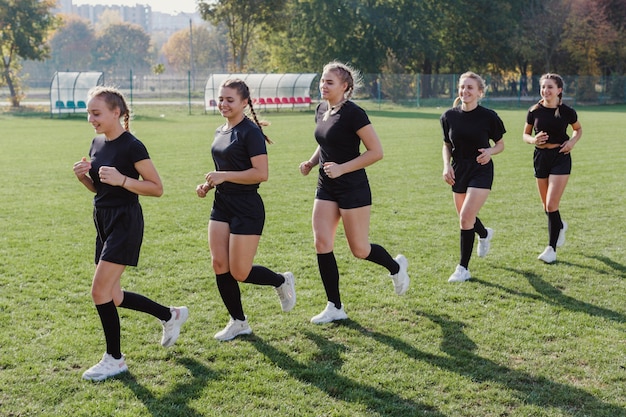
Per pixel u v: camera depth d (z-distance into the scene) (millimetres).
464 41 56938
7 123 29266
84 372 4215
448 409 3807
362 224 5176
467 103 6320
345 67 5074
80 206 10023
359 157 4988
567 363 4445
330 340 4848
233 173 4570
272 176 13148
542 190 7344
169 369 4340
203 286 6129
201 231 8398
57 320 5199
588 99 49844
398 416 3730
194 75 78125
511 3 56156
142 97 60875
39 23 45719
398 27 51938
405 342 4805
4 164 14750
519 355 4578
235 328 4891
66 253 7273
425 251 7480
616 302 5738
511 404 3881
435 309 5520
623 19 56469
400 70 53000
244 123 4746
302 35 54062
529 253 7406
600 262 7027
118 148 4262
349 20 51844
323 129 5109
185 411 3771
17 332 4930
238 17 51406
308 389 4051
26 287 6043
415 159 15891
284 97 40969
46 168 14141
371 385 4105
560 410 3795
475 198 6305
